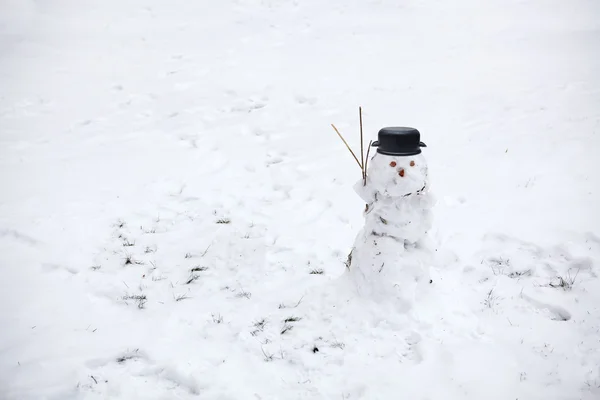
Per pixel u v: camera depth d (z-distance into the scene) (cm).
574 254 657
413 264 544
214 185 898
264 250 707
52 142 1074
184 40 1711
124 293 623
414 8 1958
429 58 1534
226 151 1025
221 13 1927
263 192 874
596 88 1235
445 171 900
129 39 1709
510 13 1884
